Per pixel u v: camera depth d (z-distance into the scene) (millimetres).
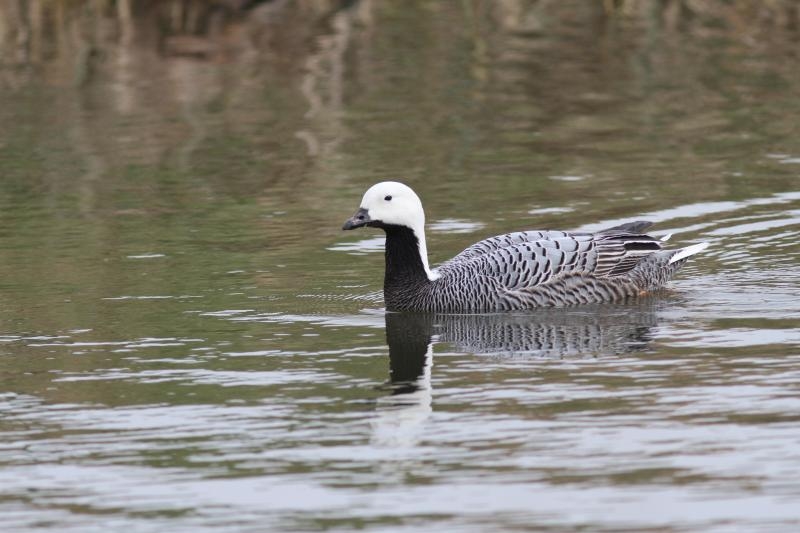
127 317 15453
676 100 25938
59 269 17344
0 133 24344
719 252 17672
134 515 10344
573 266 15984
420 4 33406
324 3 31984
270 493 10680
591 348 14180
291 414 12359
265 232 18875
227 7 31703
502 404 12477
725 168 21422
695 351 13922
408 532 9938
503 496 10508
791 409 12094
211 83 27578
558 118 24859
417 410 12398
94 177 21766
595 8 33156
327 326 15219
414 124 24625
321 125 24672
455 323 15359
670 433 11641
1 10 30688
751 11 32281
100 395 12961
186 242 18469
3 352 14273
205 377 13445
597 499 10414
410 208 15852
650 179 20969
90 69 28359
